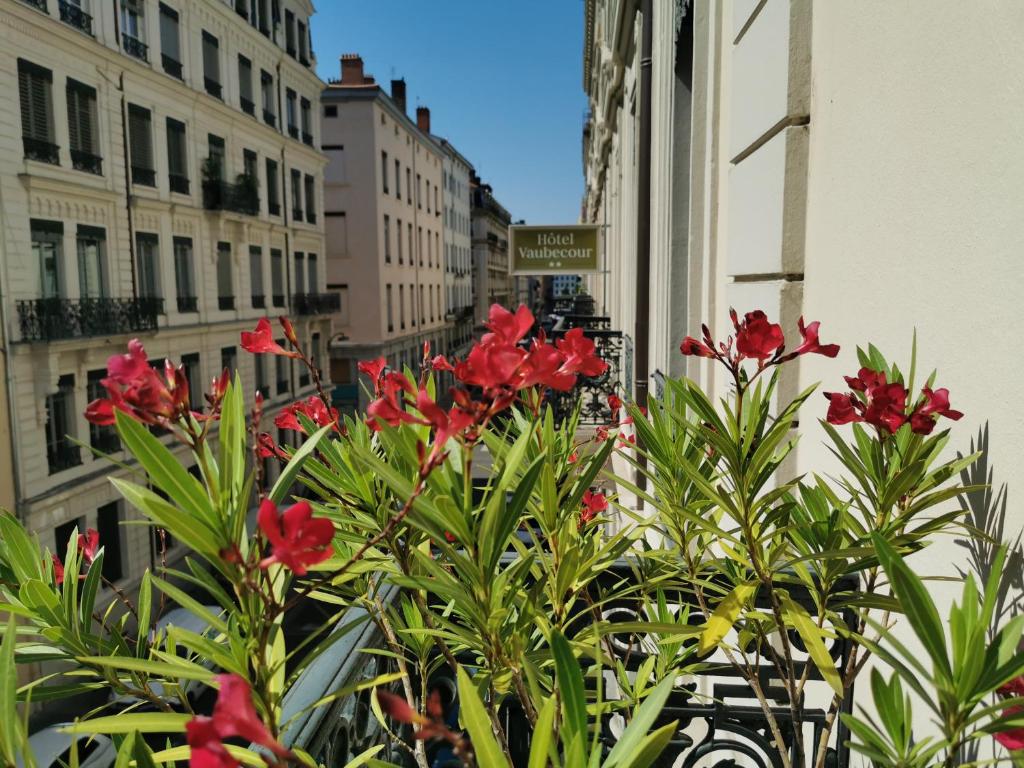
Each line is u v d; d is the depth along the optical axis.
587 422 6.12
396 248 35.12
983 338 1.29
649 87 6.14
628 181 8.38
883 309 1.73
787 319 2.37
